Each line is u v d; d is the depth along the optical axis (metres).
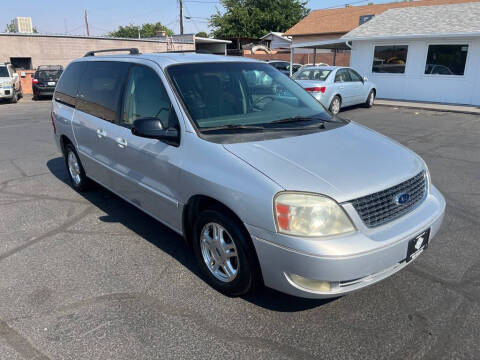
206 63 3.79
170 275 3.39
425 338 2.61
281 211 2.47
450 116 12.56
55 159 7.45
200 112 3.29
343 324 2.75
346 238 2.45
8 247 3.91
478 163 6.89
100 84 4.50
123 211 4.80
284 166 2.67
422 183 3.07
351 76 13.68
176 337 2.63
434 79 15.68
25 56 23.42
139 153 3.64
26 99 20.67
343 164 2.77
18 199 5.27
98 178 4.74
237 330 2.70
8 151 8.16
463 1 28.77
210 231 3.14
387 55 16.86
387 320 2.79
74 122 4.94
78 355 2.48
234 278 2.93
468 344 2.56
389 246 2.53
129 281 3.30
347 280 2.48
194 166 3.01
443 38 15.10
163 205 3.49
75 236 4.14
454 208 4.84
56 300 3.04
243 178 2.67
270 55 34.31
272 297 3.06
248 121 3.40
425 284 3.22
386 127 10.55
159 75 3.56
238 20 46.94
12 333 2.68
